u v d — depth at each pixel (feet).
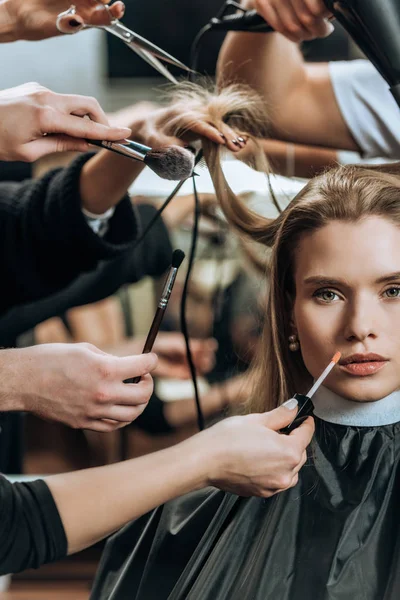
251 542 3.19
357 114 4.27
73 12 3.37
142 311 6.60
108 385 3.05
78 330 6.70
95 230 4.39
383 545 3.07
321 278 3.19
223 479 2.85
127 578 3.40
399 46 3.18
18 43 7.61
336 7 3.30
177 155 3.11
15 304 4.66
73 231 4.22
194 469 2.81
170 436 6.21
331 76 4.28
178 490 2.83
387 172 3.33
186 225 5.68
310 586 3.03
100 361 3.06
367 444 3.26
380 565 3.03
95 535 2.81
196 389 3.68
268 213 3.84
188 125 3.63
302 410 3.01
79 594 6.97
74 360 3.07
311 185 3.32
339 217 3.17
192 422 6.12
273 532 3.17
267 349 3.58
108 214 4.34
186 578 3.22
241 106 3.80
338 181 3.26
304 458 2.95
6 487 2.78
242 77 4.14
